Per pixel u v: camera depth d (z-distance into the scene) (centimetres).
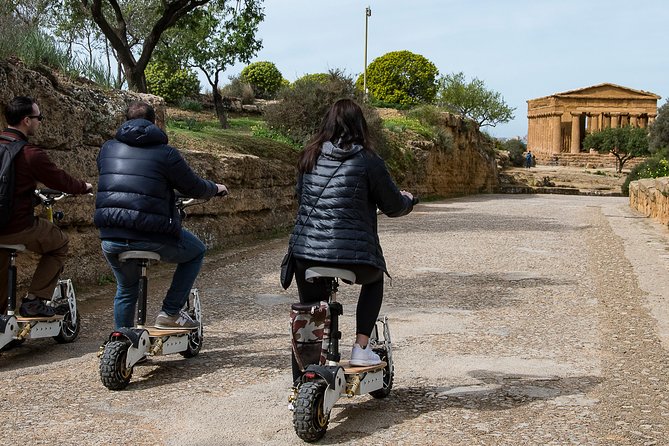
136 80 2069
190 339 650
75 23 2292
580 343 707
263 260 1329
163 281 1098
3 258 671
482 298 952
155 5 2784
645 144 6250
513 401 529
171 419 496
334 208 467
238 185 1583
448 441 450
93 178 1069
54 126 972
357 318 500
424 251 1433
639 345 698
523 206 2933
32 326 662
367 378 492
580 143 8756
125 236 573
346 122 482
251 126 2859
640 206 2566
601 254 1380
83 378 598
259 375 602
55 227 681
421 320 816
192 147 1625
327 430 473
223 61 2694
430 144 3447
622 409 508
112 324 815
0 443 450
